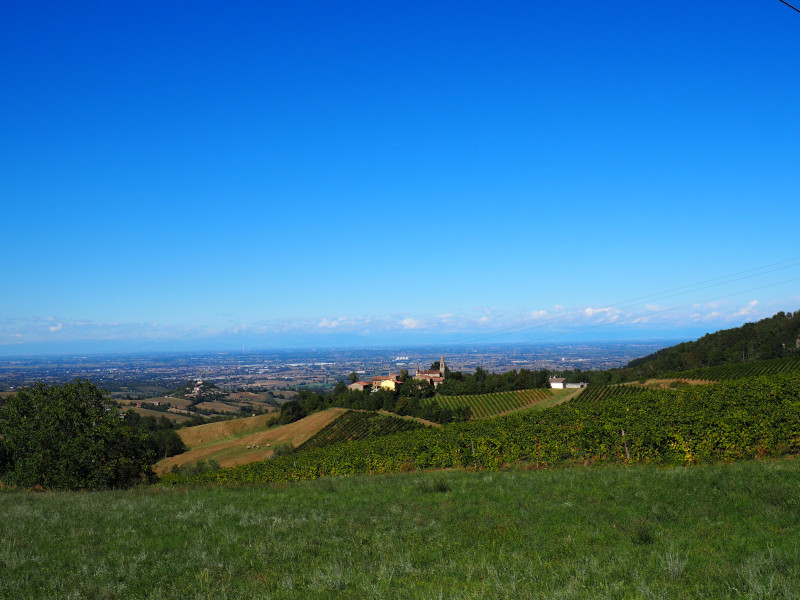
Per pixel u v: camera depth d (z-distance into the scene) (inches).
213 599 354.9
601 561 386.3
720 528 441.7
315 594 354.6
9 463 1326.3
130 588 382.9
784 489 513.7
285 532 522.9
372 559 426.9
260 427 4495.6
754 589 312.2
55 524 603.8
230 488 1005.2
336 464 1699.1
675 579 345.4
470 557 416.2
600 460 1113.4
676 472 658.8
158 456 3774.6
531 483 693.9
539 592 330.3
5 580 402.3
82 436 1248.2
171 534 542.9
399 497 673.0
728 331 5482.3
